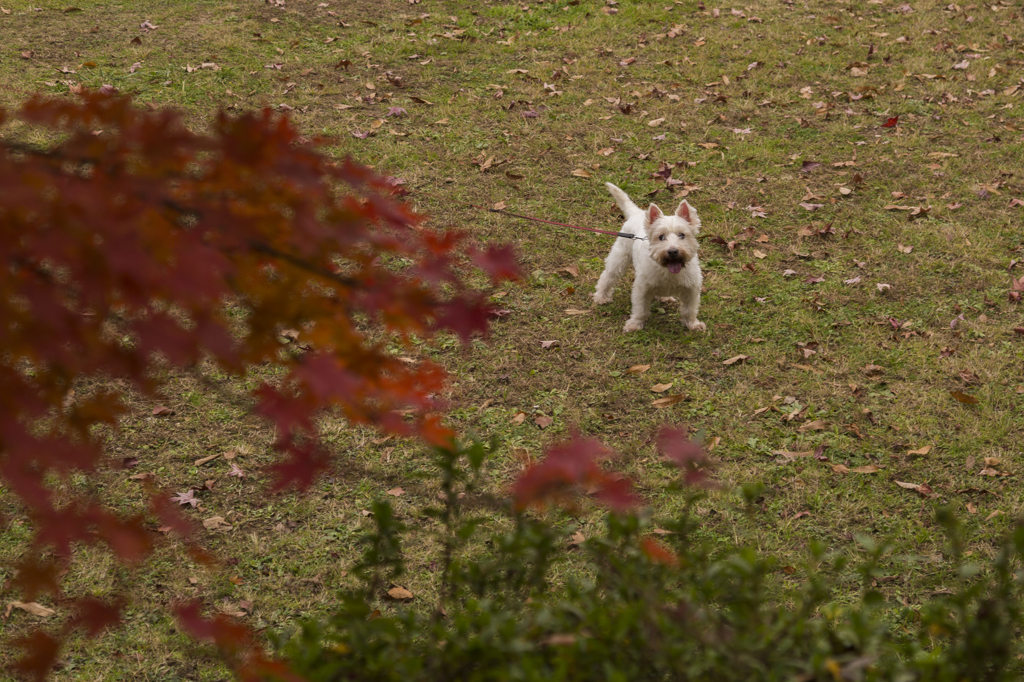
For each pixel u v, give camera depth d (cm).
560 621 230
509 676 208
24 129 849
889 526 488
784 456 545
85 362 154
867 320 686
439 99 1049
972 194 854
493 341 671
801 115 1016
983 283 723
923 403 587
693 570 246
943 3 1285
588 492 508
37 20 1220
